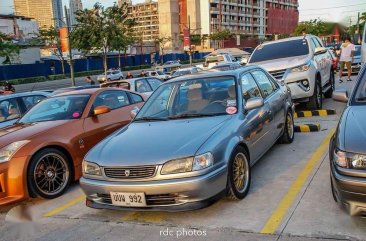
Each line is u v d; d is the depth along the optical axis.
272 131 6.12
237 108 5.21
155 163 4.20
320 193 4.73
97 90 7.08
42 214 5.05
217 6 117.31
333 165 3.88
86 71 56.59
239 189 4.77
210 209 4.60
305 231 3.88
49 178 5.61
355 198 3.60
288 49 10.37
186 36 52.41
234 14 123.00
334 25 40.31
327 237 3.73
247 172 4.93
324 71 10.74
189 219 4.41
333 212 4.22
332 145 4.10
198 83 5.75
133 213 4.74
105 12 36.66
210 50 98.38
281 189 4.99
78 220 4.73
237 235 3.95
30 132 5.75
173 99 5.67
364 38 10.59
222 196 4.39
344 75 17.67
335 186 3.79
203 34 104.50
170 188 4.13
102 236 4.23
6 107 8.27
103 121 6.66
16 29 71.94
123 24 37.53
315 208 4.36
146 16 126.81
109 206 4.44
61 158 5.78
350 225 3.91
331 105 10.59
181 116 5.30
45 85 42.94
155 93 5.99
